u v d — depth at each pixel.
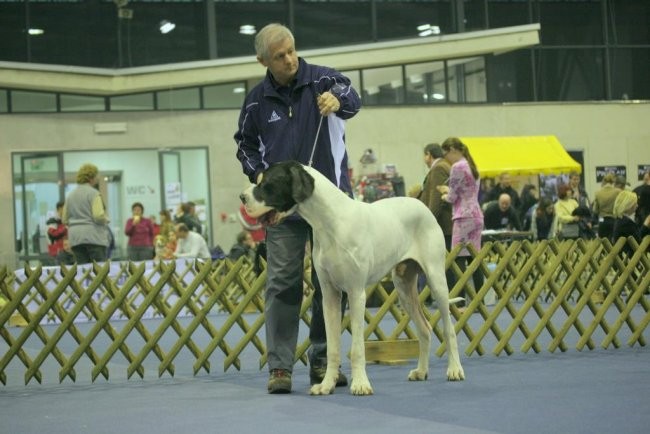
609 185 14.69
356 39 25.77
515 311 7.98
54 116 23.09
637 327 8.35
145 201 23.56
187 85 23.61
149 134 23.61
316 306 6.17
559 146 24.56
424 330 6.34
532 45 25.25
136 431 4.77
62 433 4.85
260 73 23.44
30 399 6.38
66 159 23.22
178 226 15.23
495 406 5.09
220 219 23.83
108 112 23.41
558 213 16.06
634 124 26.62
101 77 22.80
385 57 24.09
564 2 26.77
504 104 25.70
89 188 12.88
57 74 22.31
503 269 7.95
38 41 23.69
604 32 26.94
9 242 22.73
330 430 4.52
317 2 25.50
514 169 22.91
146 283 7.50
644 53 27.28
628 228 12.38
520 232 14.55
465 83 25.58
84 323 13.30
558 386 5.82
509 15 26.53
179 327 7.48
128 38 24.25
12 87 22.52
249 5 25.09
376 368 7.29
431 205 10.72
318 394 5.82
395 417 4.85
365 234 5.64
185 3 24.70
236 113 23.98
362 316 5.70
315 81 6.11
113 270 13.09
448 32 26.23
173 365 7.55
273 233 6.07
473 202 10.19
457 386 5.96
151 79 23.08
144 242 17.81
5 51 23.45
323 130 6.05
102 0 24.08
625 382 5.91
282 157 6.06
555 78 26.59
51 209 23.06
